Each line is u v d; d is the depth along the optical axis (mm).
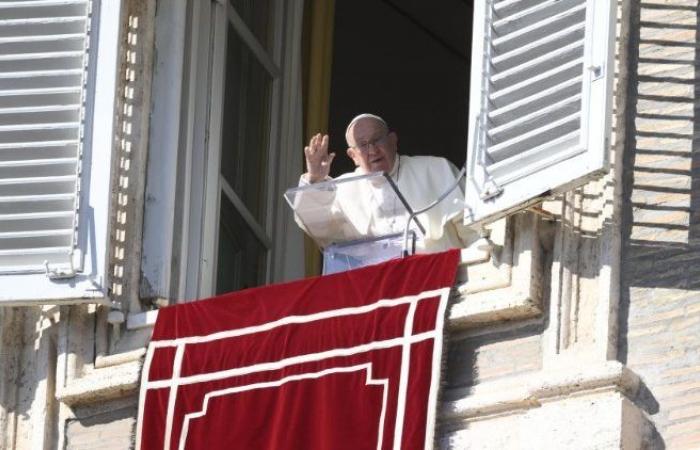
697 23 35219
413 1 48719
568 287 34594
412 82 49125
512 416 34250
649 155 34844
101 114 37750
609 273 34281
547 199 34781
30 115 37844
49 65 38031
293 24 42344
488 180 35031
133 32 38938
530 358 34562
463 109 49219
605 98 34219
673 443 33312
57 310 37812
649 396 33625
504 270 35000
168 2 39250
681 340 33719
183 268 38344
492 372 34750
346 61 48656
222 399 35938
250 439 35469
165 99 38844
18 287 37219
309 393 35250
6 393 37781
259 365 35844
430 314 34938
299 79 42312
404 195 37562
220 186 39688
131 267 37844
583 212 34906
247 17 41531
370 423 34625
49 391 37469
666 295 34062
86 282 37125
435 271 35344
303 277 41312
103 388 36812
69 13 38281
